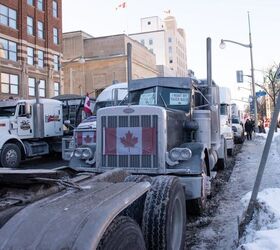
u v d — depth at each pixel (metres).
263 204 6.20
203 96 9.62
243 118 47.03
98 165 7.53
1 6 40.56
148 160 7.22
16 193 3.73
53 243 2.64
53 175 4.05
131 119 7.36
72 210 2.97
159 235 4.59
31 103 19.09
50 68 47.88
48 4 48.00
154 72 78.12
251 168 13.86
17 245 2.64
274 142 24.31
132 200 3.50
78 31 70.50
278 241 4.80
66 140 17.94
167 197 4.78
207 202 8.66
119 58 66.19
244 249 4.82
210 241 6.18
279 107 5.97
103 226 2.81
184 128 8.45
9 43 41.69
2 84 40.00
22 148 18.22
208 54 9.62
